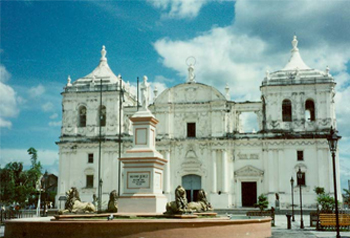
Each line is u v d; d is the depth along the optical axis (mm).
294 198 70812
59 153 77625
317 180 70812
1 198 87938
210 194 72875
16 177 93250
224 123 74562
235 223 25469
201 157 74562
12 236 25750
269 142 72750
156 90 79250
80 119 79938
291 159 72000
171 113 76625
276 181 71750
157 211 30594
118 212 30766
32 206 94875
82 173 76562
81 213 29859
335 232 35562
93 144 77000
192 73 78062
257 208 69625
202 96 76125
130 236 23266
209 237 24094
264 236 28688
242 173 72688
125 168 31594
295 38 79562
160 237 23234
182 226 23516
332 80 72812
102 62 83188
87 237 23516
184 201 27203
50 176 116312
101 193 75188
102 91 78062
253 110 75625
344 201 72125
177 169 74938
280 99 73812
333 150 29500
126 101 82125
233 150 74000
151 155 31219
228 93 76062
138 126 32500
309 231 36719
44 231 24391
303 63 77312
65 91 78750
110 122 77438
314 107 73625
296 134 72062
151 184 31031
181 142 75125
